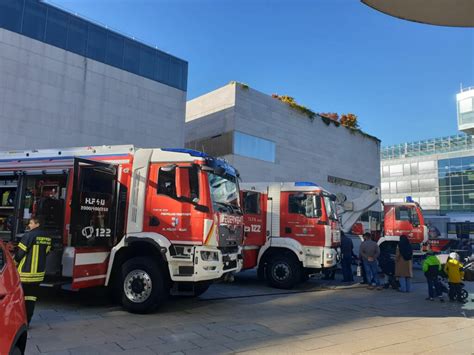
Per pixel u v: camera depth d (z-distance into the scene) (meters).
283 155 33.28
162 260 7.50
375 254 11.97
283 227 11.35
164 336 5.89
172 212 7.38
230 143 29.58
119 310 7.55
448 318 7.84
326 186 37.38
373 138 44.31
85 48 25.81
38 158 8.31
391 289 11.81
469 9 4.76
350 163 40.66
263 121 31.92
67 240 7.42
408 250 11.35
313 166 36.12
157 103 29.27
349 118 46.00
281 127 33.44
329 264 10.74
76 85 25.16
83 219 7.03
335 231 11.59
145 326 6.43
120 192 7.83
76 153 8.25
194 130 33.06
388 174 70.81
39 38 23.77
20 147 22.52
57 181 8.06
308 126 36.09
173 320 6.89
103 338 5.70
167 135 29.62
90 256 7.24
